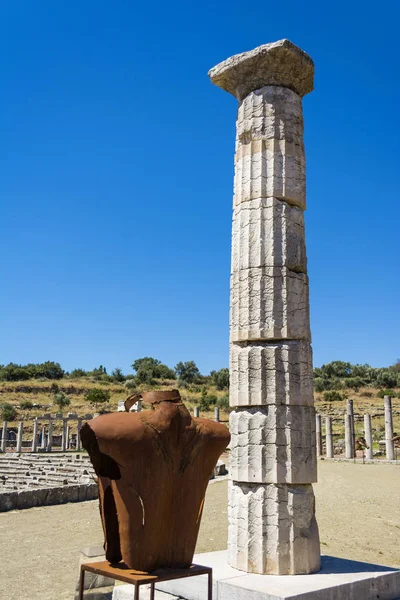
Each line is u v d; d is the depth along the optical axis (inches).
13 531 617.9
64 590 396.5
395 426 2060.8
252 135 403.9
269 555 350.0
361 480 966.4
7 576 433.4
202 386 3513.8
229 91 430.3
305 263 399.2
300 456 364.5
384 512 695.1
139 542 212.1
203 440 230.7
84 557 386.3
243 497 366.3
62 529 627.8
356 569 364.8
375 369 3422.7
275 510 355.6
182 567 222.7
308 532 360.8
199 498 229.1
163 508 217.2
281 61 397.4
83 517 705.6
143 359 4001.0
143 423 217.6
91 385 3336.6
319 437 1504.7
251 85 411.8
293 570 348.5
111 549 226.5
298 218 398.9
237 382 382.0
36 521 679.7
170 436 221.5
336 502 760.3
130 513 212.4
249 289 384.5
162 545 220.1
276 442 362.0
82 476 1053.2
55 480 1010.1
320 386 3090.6
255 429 367.9
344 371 3518.7
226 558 394.0
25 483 961.5
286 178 395.9
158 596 352.2
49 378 3609.7
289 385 370.3
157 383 3563.0
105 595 376.2
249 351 378.3
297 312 383.6
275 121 401.4
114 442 209.2
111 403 2935.5
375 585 345.1
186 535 225.0
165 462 217.6
